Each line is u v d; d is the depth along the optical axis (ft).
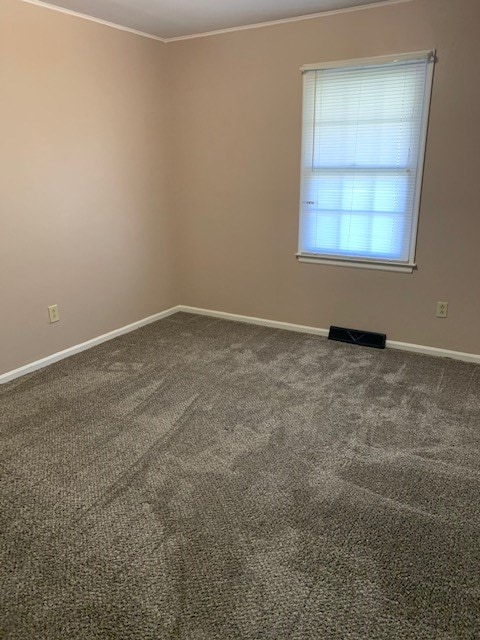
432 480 6.68
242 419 8.34
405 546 5.52
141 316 13.34
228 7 9.80
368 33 9.90
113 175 11.60
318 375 10.08
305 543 5.58
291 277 12.52
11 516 6.01
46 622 4.61
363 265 11.40
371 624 4.58
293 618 4.65
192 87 12.44
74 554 5.42
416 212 10.44
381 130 10.36
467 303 10.46
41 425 8.13
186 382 9.80
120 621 4.62
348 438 7.74
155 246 13.41
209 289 14.05
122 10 9.86
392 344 11.56
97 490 6.50
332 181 11.24
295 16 10.43
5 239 9.35
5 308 9.58
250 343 11.97
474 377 9.91
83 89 10.42
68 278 10.88
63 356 11.04
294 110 11.20
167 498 6.35
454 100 9.47
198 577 5.12
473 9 8.87
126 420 8.31
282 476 6.80
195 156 13.02
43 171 9.86
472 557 5.36
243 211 12.71
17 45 8.93
